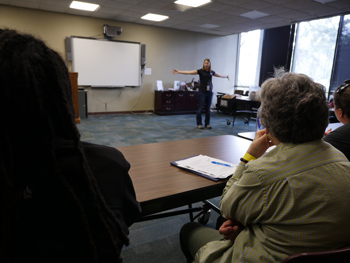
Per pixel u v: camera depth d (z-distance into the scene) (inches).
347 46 219.9
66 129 15.5
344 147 43.1
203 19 251.8
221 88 346.6
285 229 24.2
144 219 54.8
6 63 12.6
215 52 333.1
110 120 245.1
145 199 35.9
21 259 13.7
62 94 14.9
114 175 17.6
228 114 307.3
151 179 43.4
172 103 292.4
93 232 15.2
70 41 246.4
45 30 236.1
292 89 26.3
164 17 249.1
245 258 26.2
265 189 24.9
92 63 260.8
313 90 26.1
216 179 43.2
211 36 326.3
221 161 52.6
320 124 25.7
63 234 14.5
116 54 270.7
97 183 16.4
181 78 319.3
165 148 63.4
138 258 58.7
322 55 240.4
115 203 17.3
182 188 39.9
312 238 23.3
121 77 278.1
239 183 27.2
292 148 26.0
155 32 290.0
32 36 15.2
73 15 244.8
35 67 13.5
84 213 14.6
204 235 38.3
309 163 24.5
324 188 23.3
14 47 13.4
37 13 229.8
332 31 229.8
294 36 262.5
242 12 222.2
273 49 286.7
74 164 15.2
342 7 199.0
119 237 17.1
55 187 14.1
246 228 28.7
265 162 26.0
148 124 229.6
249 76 329.4
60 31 242.5
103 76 268.7
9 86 12.3
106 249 15.7
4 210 12.9
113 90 280.4
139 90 295.0
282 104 26.3
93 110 273.3
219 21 257.3
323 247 23.4
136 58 282.4
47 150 14.0
